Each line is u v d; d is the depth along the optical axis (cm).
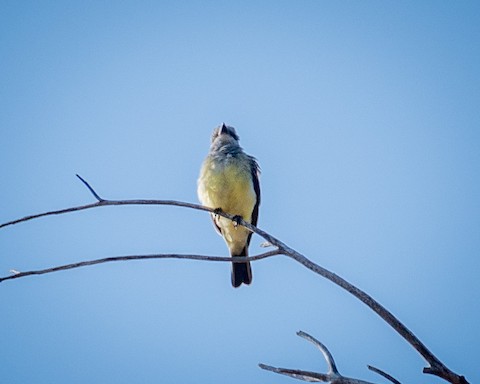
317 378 643
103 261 716
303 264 695
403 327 618
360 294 641
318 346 669
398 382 632
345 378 630
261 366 664
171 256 727
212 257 732
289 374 655
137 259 723
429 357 603
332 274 669
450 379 590
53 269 707
